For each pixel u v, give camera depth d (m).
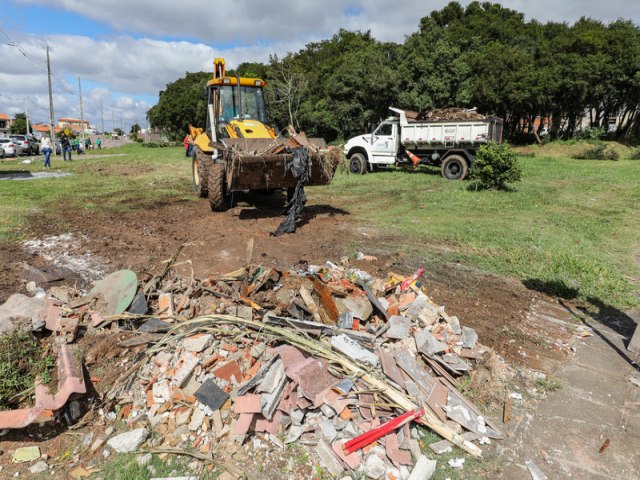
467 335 4.08
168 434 3.04
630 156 27.98
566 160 26.02
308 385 3.16
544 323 4.87
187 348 3.58
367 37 51.22
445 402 3.31
